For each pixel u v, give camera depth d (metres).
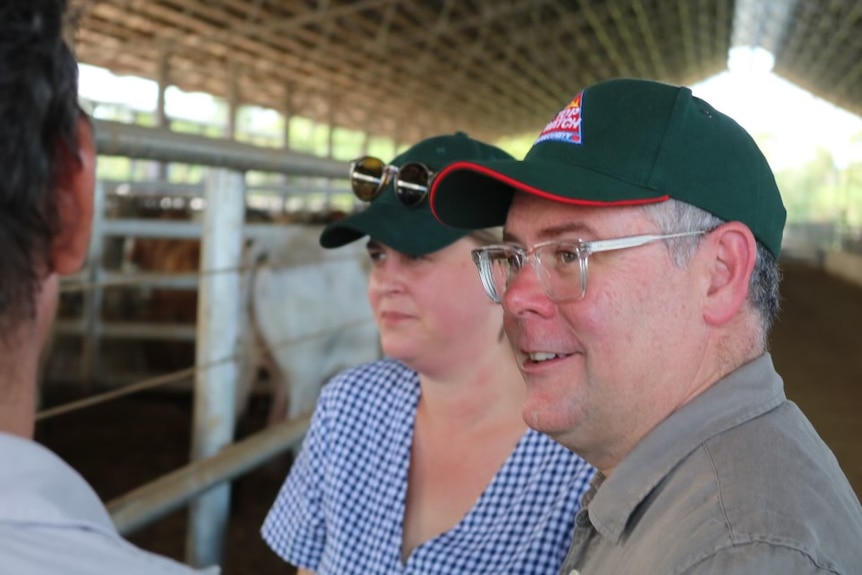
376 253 1.33
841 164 25.47
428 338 1.25
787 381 5.70
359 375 1.37
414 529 1.29
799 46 20.38
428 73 15.13
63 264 0.50
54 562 0.42
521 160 0.84
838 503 0.69
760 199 0.80
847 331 8.27
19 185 0.44
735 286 0.79
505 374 1.27
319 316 3.65
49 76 0.45
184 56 11.21
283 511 1.42
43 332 0.49
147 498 1.59
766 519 0.64
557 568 1.18
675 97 0.79
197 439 1.95
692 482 0.72
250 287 3.62
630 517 0.76
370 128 19.66
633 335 0.79
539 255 0.82
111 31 9.48
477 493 1.26
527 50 15.19
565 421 0.83
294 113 15.70
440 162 1.33
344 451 1.32
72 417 4.22
